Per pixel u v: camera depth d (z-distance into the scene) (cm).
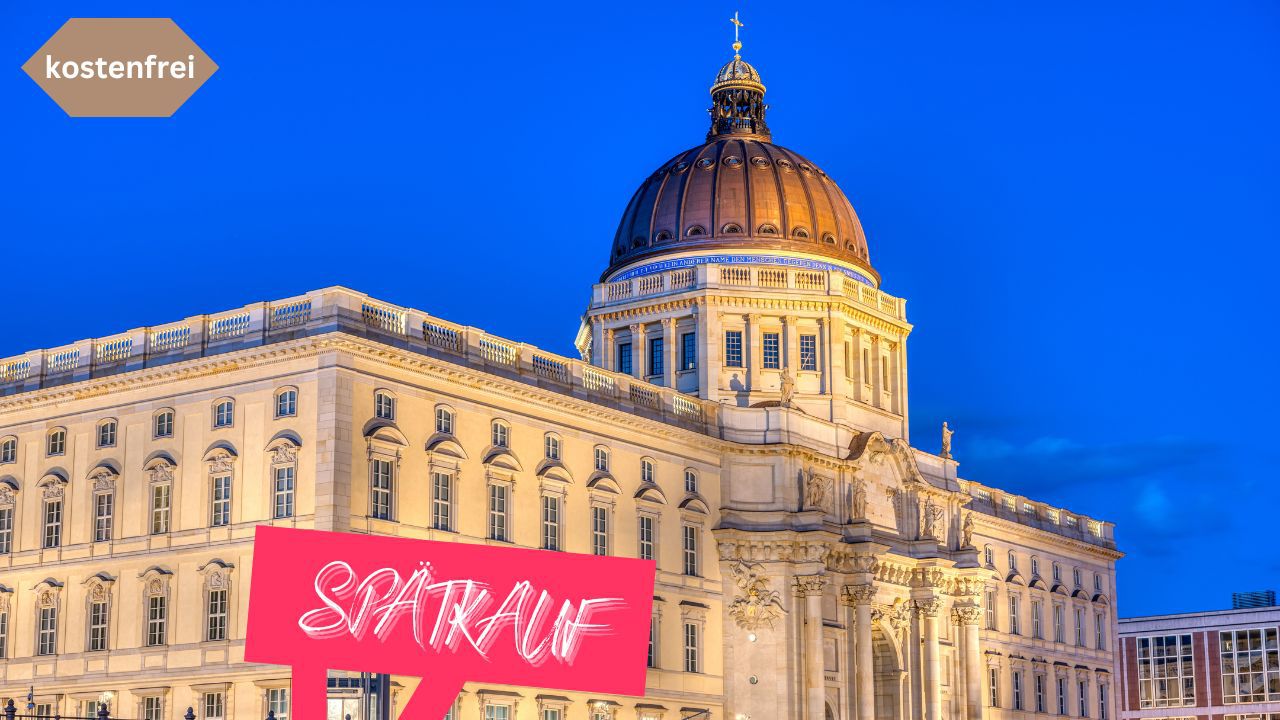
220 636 8231
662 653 9881
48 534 8962
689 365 11794
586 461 9625
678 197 12294
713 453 10600
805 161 12700
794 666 10312
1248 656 16688
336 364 8156
